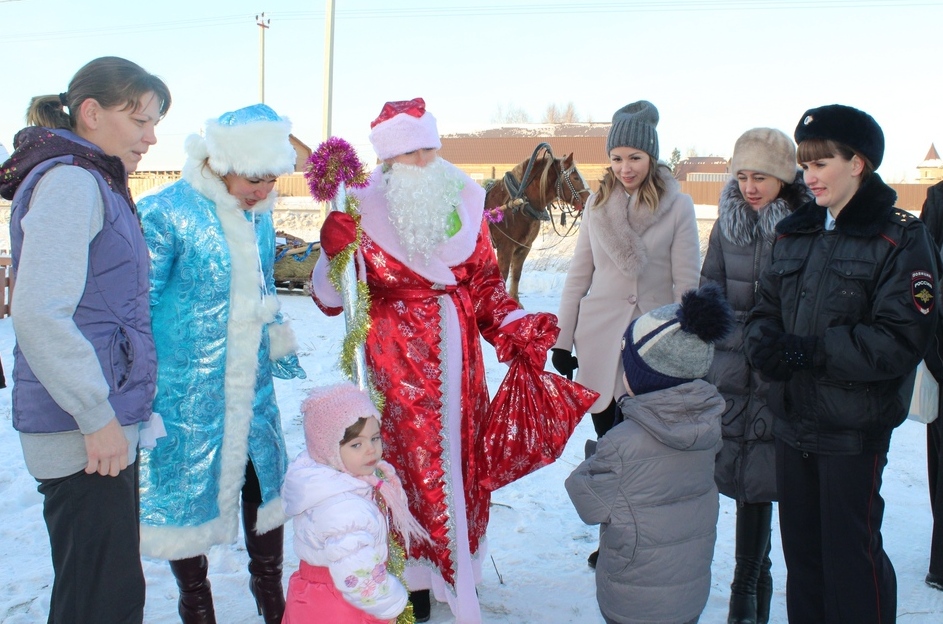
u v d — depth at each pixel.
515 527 4.11
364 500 2.24
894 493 4.68
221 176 2.77
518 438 3.16
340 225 2.81
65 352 1.93
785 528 2.78
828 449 2.57
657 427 2.39
